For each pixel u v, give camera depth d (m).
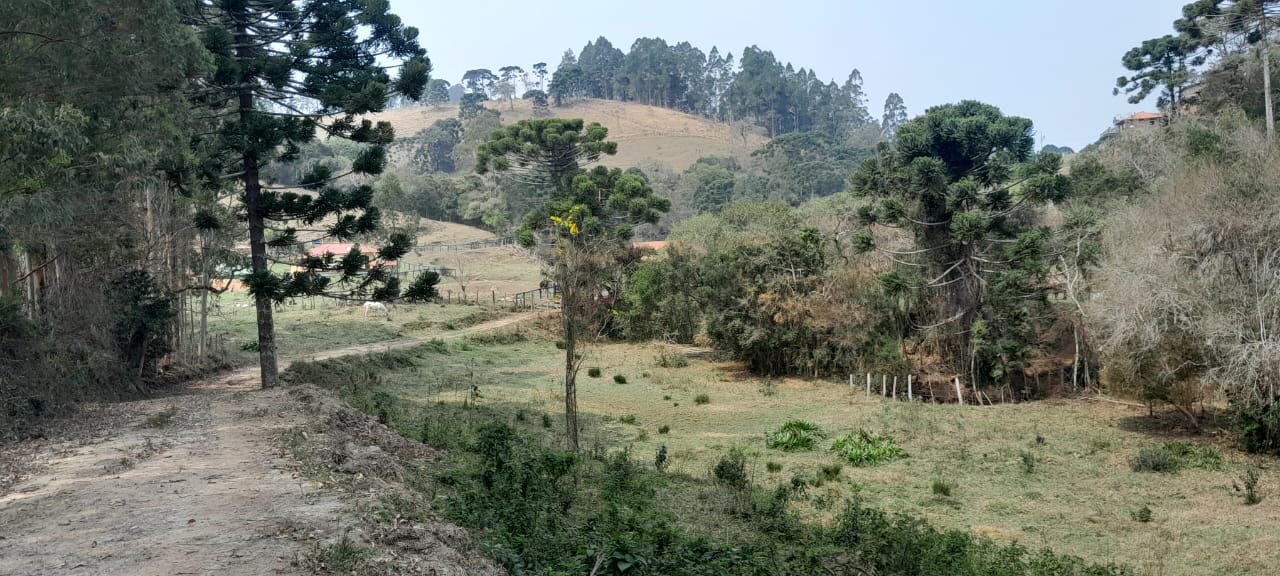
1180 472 20.89
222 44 25.22
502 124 155.38
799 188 126.69
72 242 22.20
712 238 50.12
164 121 21.53
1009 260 34.78
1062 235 36.19
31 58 17.72
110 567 7.70
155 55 19.61
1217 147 39.25
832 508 17.11
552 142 59.78
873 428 26.52
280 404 18.98
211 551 8.09
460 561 8.23
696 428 27.11
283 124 26.52
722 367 41.75
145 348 26.48
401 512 9.59
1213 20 61.91
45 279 24.09
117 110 19.94
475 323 49.19
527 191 97.62
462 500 11.08
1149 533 16.00
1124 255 28.28
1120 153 50.66
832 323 37.28
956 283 36.50
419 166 153.12
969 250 35.97
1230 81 60.44
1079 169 49.50
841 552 12.13
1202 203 25.44
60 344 21.27
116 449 13.83
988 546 14.04
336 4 28.23
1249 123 45.78
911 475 20.94
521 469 12.66
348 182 105.31
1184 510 17.62
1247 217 24.20
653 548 9.11
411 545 8.45
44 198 17.55
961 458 22.66
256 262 27.08
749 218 56.81
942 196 35.81
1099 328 28.97
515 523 10.15
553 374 37.31
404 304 52.97
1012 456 22.83
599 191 55.97
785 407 31.36
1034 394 35.03
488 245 94.06
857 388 36.00
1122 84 69.50
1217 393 24.94
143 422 16.77
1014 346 34.09
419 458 15.52
